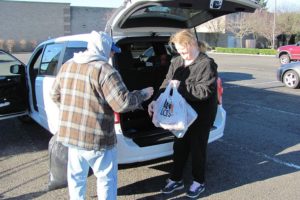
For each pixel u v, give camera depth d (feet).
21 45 141.49
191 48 12.51
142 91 10.58
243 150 18.67
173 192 14.08
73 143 10.29
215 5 13.29
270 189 14.37
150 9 13.75
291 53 73.05
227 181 15.05
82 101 10.16
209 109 13.06
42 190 14.32
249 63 74.28
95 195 13.79
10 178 15.42
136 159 13.53
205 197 13.73
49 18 153.99
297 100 31.63
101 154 10.51
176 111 12.38
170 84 12.67
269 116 25.68
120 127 13.20
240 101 31.14
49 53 18.01
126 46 16.66
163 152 13.96
